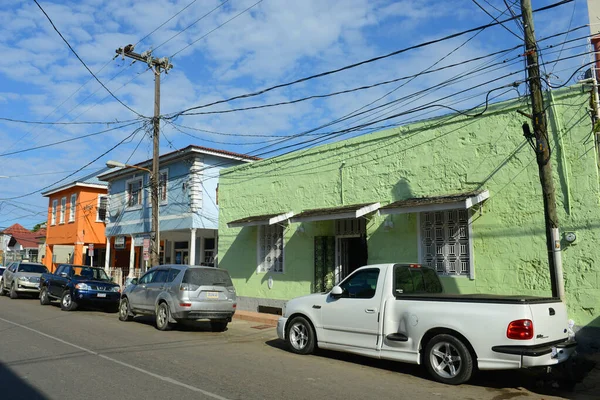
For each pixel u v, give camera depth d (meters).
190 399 6.23
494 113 11.34
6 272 24.42
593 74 10.76
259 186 17.30
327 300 9.37
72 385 6.82
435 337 7.61
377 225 13.30
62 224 33.19
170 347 10.19
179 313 12.54
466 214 11.65
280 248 16.36
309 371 8.16
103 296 17.31
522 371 8.29
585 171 9.92
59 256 29.66
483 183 11.39
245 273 17.39
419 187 12.62
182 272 13.01
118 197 26.78
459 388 7.23
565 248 10.05
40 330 12.14
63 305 17.66
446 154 12.15
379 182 13.55
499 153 11.19
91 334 11.70
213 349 10.15
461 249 11.66
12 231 55.34
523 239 10.63
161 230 22.75
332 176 14.85
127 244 30.61
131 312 14.61
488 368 7.02
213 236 25.27
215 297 12.91
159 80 19.66
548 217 9.05
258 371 8.02
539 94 9.12
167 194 22.73
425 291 9.07
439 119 12.36
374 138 13.78
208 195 21.56
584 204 9.88
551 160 10.37
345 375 7.93
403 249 12.66
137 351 9.56
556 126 10.33
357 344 8.69
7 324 13.23
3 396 6.25
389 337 8.17
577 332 9.74
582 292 9.77
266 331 13.24
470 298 7.40
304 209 15.57
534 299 7.18
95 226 31.41
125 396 6.30
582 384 7.67
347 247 14.86
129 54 19.23
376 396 6.66
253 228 17.30
